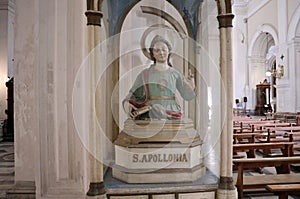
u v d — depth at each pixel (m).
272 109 18.61
